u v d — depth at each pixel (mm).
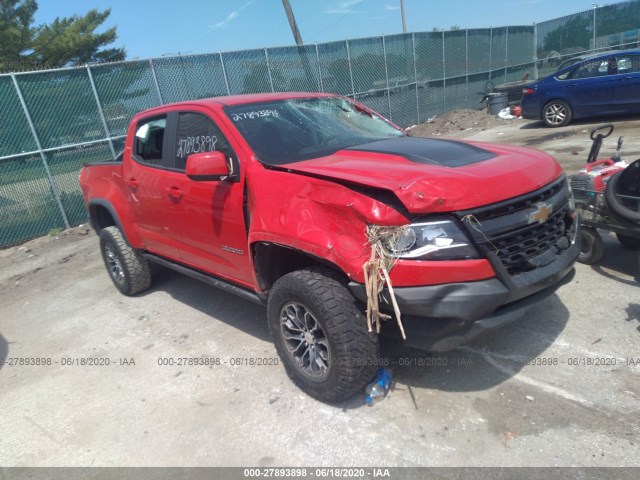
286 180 3113
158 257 4914
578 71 12227
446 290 2607
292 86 12664
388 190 2660
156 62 10000
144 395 3594
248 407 3291
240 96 4281
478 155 3281
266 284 3473
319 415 3113
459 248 2625
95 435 3236
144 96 9891
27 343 4711
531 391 3082
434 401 3098
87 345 4480
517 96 16312
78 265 6984
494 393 3104
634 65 11492
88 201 5598
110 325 4816
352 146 3791
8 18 28844
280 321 3270
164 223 4395
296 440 2936
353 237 2756
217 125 3781
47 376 4051
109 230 5352
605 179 4418
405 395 3180
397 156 3254
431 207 2609
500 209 2752
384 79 15133
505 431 2789
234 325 4465
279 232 3037
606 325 3662
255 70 11789
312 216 2906
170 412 3357
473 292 2611
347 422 3018
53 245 8219
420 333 2754
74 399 3674
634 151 8453
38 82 8469
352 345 2859
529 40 21719
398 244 2627
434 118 17000
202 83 10852
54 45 30031
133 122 4859
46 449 3170
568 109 12484
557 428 2760
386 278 2629
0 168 8188
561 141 10625
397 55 15445
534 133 12477
